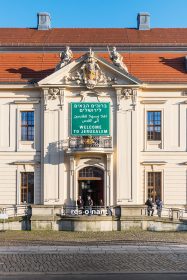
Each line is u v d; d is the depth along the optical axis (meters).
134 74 52.66
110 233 40.81
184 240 36.38
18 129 52.34
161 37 58.00
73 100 52.03
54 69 53.16
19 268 24.75
